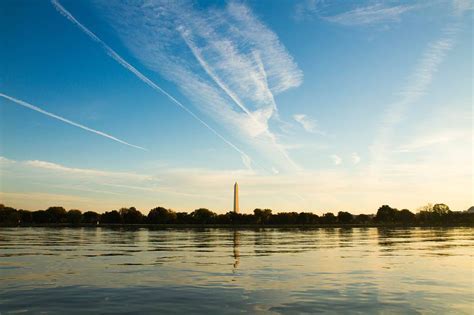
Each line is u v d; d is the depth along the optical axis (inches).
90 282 1133.7
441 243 2859.3
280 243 2935.5
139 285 1082.7
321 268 1443.2
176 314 757.9
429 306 816.3
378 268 1438.2
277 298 900.6
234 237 3941.9
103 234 4606.3
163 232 5369.1
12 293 968.3
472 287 1039.0
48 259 1742.1
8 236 3937.0
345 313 760.3
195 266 1505.9
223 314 756.6
